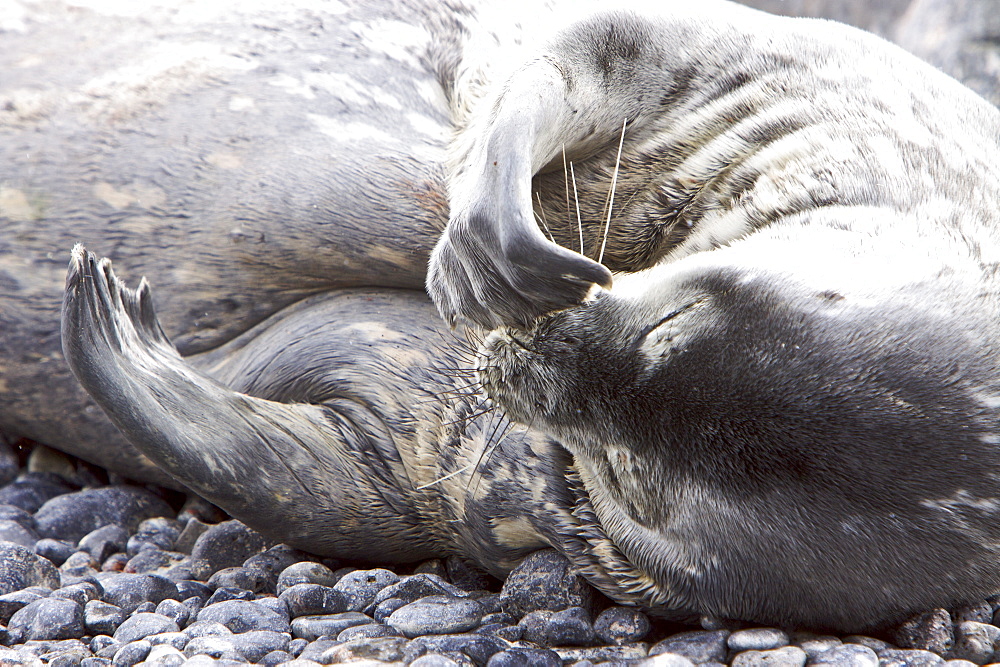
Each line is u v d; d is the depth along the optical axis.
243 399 12.38
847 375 9.39
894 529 9.66
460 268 10.04
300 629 11.15
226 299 14.08
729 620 10.78
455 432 12.34
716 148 12.38
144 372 11.72
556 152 11.87
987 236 10.62
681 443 9.70
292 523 12.50
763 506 9.74
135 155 14.02
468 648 10.20
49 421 15.00
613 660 10.34
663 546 10.47
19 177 14.20
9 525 14.17
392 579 12.38
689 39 12.66
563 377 9.65
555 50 11.90
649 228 12.78
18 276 14.24
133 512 15.02
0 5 15.21
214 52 14.48
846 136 11.69
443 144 14.14
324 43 14.59
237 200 13.68
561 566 11.48
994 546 9.76
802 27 13.20
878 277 9.80
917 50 27.34
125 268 14.09
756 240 10.80
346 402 13.00
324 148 13.76
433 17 15.21
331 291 14.09
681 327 9.60
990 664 9.98
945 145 11.70
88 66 14.66
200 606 12.07
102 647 10.94
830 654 9.94
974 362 9.52
